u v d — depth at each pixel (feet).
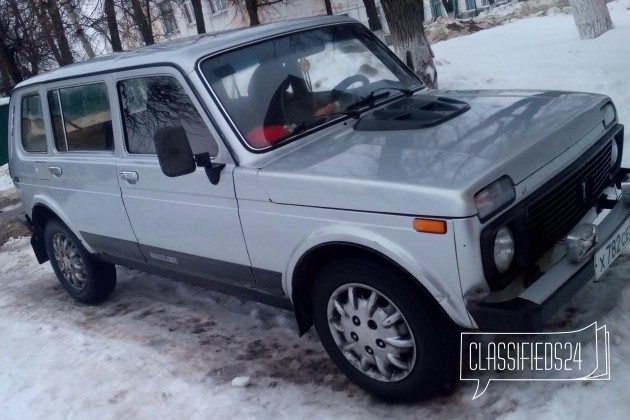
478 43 51.57
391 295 10.32
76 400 13.85
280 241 11.52
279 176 11.08
